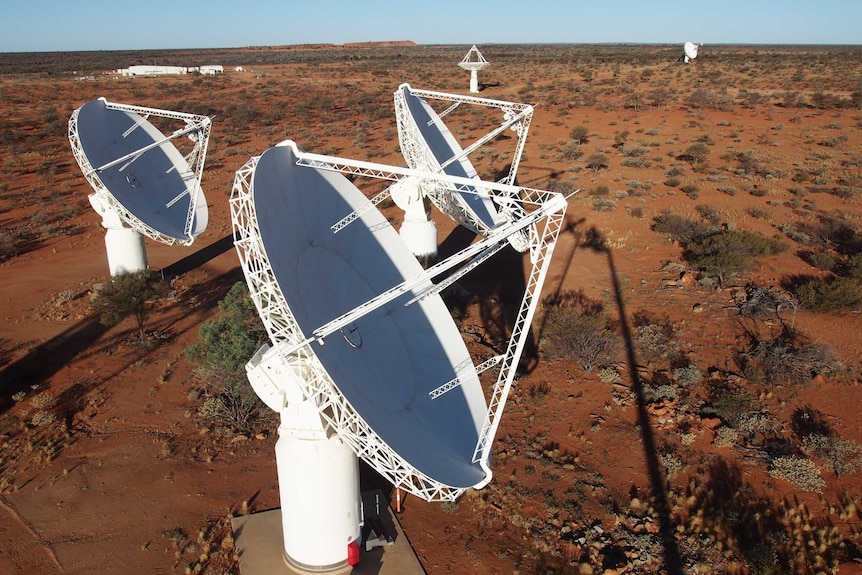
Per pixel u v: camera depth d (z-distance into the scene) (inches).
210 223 2021.4
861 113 3624.5
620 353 1201.4
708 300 1430.9
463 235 1904.5
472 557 734.5
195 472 866.8
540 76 5767.7
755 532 771.4
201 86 5462.6
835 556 737.0
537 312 1373.0
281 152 616.1
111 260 1384.1
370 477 861.8
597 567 723.4
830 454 903.7
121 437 940.6
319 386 572.4
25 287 1494.8
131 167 1366.9
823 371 1114.7
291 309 498.0
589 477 871.1
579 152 2753.4
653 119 3560.5
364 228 735.1
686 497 831.1
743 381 1097.4
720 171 2508.6
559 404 1043.3
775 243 1675.7
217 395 1034.7
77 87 5334.6
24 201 2226.9
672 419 991.6
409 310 743.7
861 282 1480.1
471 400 721.0
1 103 4370.1
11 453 896.3
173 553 729.0
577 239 1834.4
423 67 7170.3
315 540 669.9
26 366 1132.5
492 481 860.0
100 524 769.6
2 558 716.7
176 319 1334.9
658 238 1829.5
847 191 2180.1
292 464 636.7
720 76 5349.4
